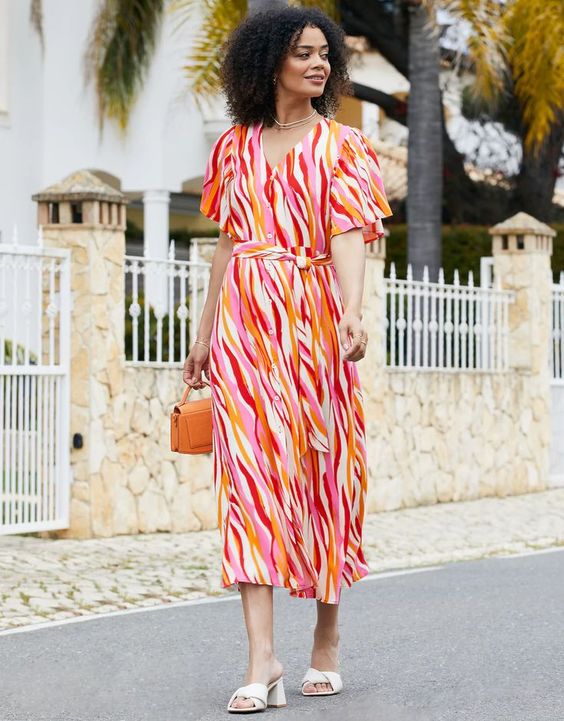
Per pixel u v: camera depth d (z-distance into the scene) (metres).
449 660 6.73
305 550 5.62
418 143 19.94
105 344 11.42
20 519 10.97
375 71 30.84
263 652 5.53
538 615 8.09
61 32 21.55
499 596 8.86
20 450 10.95
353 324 5.46
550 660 6.73
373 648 7.04
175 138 21.94
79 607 8.37
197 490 12.29
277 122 5.67
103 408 11.41
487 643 7.18
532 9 18.61
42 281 11.21
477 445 15.47
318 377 5.62
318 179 5.56
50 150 21.52
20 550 10.67
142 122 21.75
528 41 18.98
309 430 5.62
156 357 12.45
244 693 5.50
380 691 6.00
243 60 5.64
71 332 11.35
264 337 5.59
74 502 11.39
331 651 5.93
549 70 19.39
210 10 19.02
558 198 29.94
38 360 11.07
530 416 16.28
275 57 5.59
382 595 8.95
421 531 12.59
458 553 11.21
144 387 11.78
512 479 15.98
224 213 5.76
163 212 21.88
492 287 16.77
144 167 21.77
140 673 6.44
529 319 16.28
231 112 5.75
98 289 11.35
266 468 5.53
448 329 15.17
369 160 5.68
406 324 15.25
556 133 26.36
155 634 7.46
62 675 6.39
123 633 7.48
